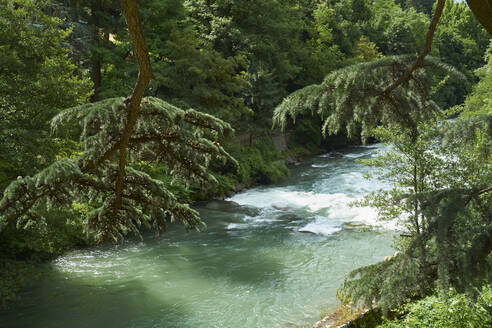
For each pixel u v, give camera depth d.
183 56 23.98
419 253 3.80
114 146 3.23
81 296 10.51
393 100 3.35
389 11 71.19
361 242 14.16
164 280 11.46
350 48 50.62
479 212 3.65
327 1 52.53
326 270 11.95
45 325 9.15
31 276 11.59
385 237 14.47
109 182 3.75
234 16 33.84
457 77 3.11
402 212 8.46
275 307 9.80
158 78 22.56
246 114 27.53
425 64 3.13
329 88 3.28
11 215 3.29
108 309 9.84
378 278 4.53
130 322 9.25
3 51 11.85
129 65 23.59
